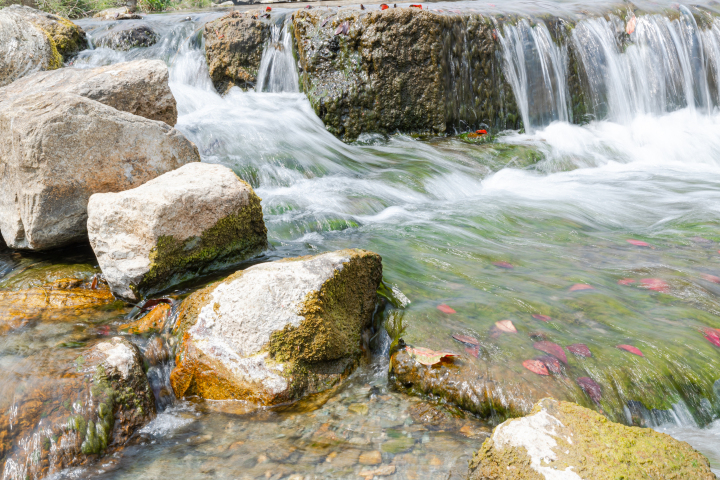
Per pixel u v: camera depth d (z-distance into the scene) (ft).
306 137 22.11
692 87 27.63
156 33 30.37
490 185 20.03
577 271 12.30
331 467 7.13
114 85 15.24
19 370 8.29
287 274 9.29
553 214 16.62
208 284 11.03
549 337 9.46
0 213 12.68
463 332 9.65
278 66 26.21
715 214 16.05
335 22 23.39
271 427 8.04
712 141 23.95
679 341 9.30
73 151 11.76
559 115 26.02
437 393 8.61
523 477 6.06
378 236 14.73
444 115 23.67
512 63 24.75
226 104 25.26
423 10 22.76
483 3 30.53
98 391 7.99
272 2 46.73
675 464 6.16
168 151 13.25
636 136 24.59
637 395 8.32
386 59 22.94
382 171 20.15
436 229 15.35
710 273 12.03
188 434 7.97
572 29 25.89
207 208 11.22
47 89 15.26
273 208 16.35
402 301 10.79
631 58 26.68
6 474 7.00
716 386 8.56
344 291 9.74
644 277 11.89
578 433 6.43
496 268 12.55
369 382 9.20
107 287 11.43
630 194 18.54
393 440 7.70
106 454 7.59
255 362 8.70
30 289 11.12
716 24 27.63
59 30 27.55
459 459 7.25
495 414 8.16
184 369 8.89
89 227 10.73
